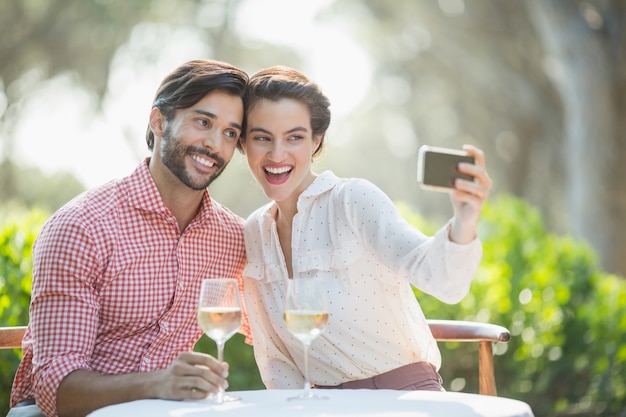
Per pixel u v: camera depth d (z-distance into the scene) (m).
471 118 26.00
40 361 3.16
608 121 14.87
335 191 3.48
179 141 3.39
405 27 24.12
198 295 3.53
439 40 22.33
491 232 7.96
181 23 25.78
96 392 2.95
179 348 3.48
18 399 3.47
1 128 24.34
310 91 3.47
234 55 27.47
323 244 3.46
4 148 25.14
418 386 3.40
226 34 27.03
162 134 3.46
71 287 3.24
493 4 20.66
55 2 23.70
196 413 2.52
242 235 3.66
